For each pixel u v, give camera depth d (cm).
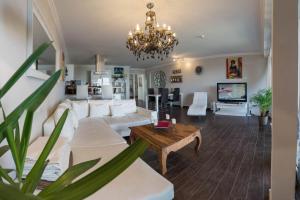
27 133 62
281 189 160
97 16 349
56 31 353
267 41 489
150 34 336
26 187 55
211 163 274
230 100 732
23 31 148
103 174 48
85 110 433
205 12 339
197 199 189
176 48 650
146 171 153
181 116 692
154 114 425
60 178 60
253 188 207
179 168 259
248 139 392
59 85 416
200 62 859
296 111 154
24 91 149
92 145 225
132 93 1229
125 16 350
